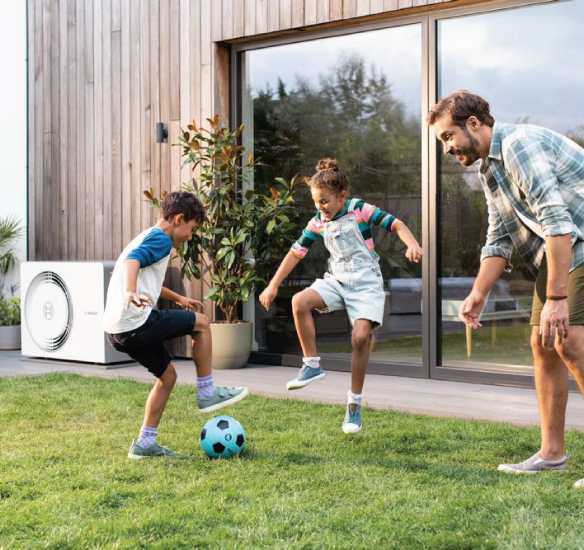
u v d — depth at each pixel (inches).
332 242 145.4
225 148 233.1
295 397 187.9
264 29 236.7
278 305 244.8
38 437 146.3
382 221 143.6
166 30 257.6
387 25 219.9
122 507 104.0
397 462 127.0
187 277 247.8
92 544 89.9
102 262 243.8
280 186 243.9
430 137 213.3
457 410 167.9
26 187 301.1
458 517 98.3
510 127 114.8
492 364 207.5
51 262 252.8
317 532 94.0
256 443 141.3
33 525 96.7
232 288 234.7
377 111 224.5
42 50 291.7
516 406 173.0
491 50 205.0
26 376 221.0
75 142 283.4
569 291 113.3
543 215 109.3
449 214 211.9
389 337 224.4
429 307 214.7
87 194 280.5
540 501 104.0
